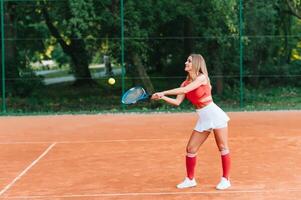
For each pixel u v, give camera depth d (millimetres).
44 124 19250
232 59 26812
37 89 28406
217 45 26250
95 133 16469
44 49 30891
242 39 24594
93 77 30641
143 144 14094
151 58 27656
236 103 25688
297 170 10422
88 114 22562
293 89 28484
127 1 24328
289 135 15289
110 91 29219
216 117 8852
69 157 12336
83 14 23500
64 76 40188
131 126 18156
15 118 21578
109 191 8961
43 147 13898
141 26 25234
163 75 28047
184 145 13812
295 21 29516
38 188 9289
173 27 26875
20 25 29406
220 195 8531
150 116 21391
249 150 12828
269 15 27219
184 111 22906
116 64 25953
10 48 27594
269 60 29234
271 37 28188
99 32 24656
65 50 30031
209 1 24703
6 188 9328
